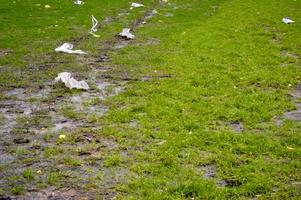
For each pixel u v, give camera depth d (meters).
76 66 30.44
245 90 26.02
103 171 16.52
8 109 22.64
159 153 17.88
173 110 22.47
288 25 47.03
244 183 15.66
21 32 40.03
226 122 21.41
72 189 15.28
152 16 50.72
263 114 22.31
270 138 19.59
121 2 59.19
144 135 19.55
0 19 45.03
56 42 37.03
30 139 19.22
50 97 24.39
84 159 17.42
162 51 35.00
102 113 22.30
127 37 39.19
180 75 28.58
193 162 17.22
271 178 16.06
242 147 18.45
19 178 15.93
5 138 19.27
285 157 17.88
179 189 15.16
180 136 19.47
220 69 30.22
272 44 38.56
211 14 52.75
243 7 57.50
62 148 18.30
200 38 39.44
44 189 15.27
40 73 28.58
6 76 27.72
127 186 15.43
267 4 60.06
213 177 16.19
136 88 26.02
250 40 39.56
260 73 29.45
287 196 14.91
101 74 28.83
